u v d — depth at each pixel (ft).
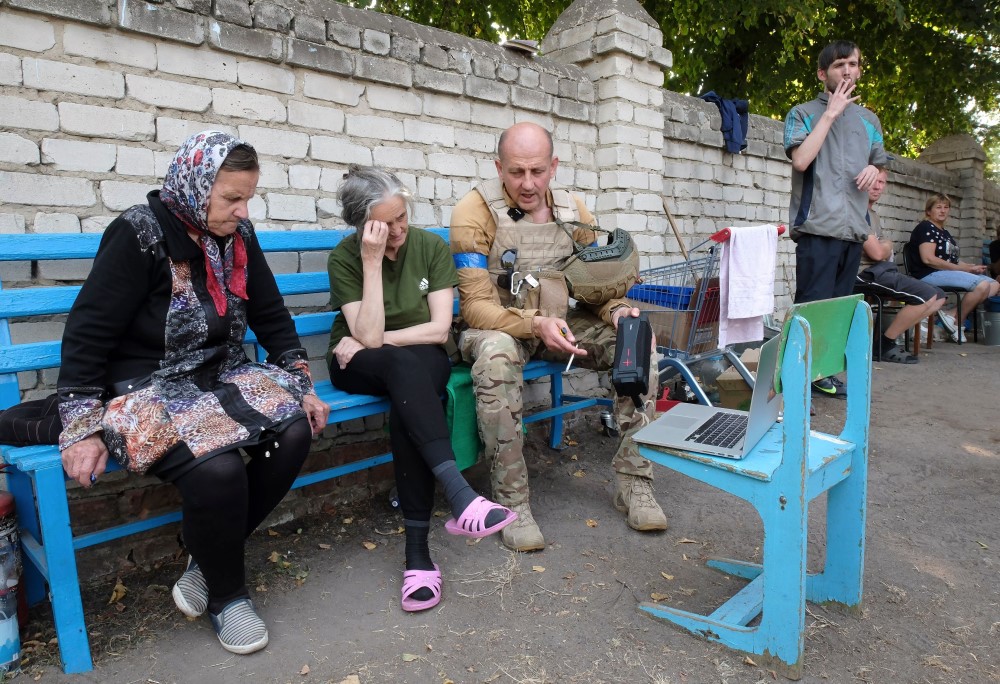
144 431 6.19
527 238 10.07
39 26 7.93
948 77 34.63
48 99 8.05
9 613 6.31
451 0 26.53
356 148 10.91
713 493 10.93
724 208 19.60
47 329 8.29
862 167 14.76
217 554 6.55
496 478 9.01
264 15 9.63
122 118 8.59
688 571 8.40
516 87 13.01
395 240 8.78
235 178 6.43
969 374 19.74
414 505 7.84
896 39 32.68
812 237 14.96
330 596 7.80
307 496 10.12
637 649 6.80
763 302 11.89
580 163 14.56
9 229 7.84
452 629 7.13
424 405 7.66
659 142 15.61
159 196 6.77
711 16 25.76
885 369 20.49
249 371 7.38
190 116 9.16
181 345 6.91
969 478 11.68
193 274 6.89
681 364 12.59
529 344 10.04
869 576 8.34
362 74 10.75
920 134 43.65
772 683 6.29
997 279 29.55
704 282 12.46
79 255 7.64
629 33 14.42
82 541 6.67
